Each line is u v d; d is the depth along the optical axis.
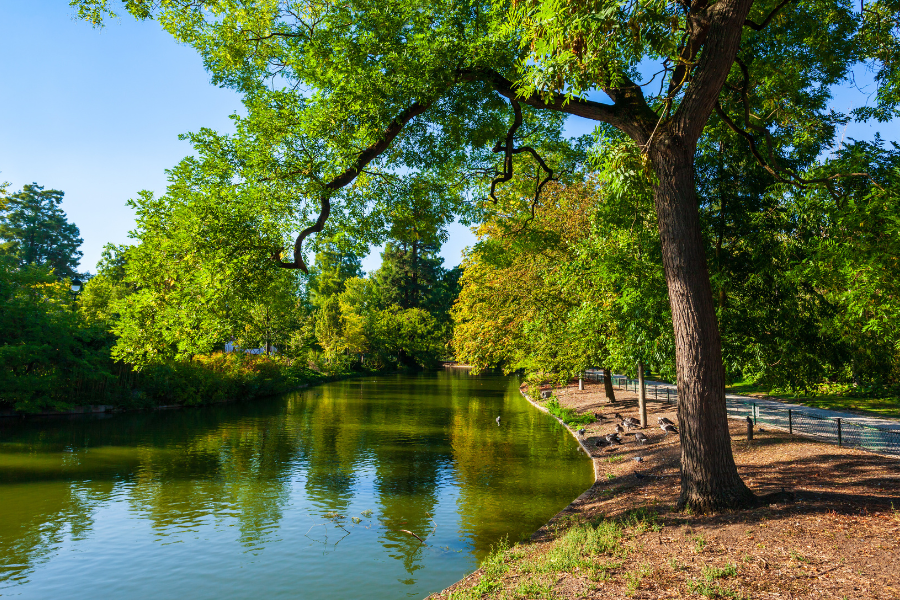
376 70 11.62
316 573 9.79
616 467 16.58
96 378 31.36
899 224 8.48
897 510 8.20
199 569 10.06
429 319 90.25
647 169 9.23
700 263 9.14
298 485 15.87
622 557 7.77
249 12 12.16
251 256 11.60
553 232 17.64
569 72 8.37
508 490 15.12
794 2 10.94
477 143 13.91
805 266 10.37
